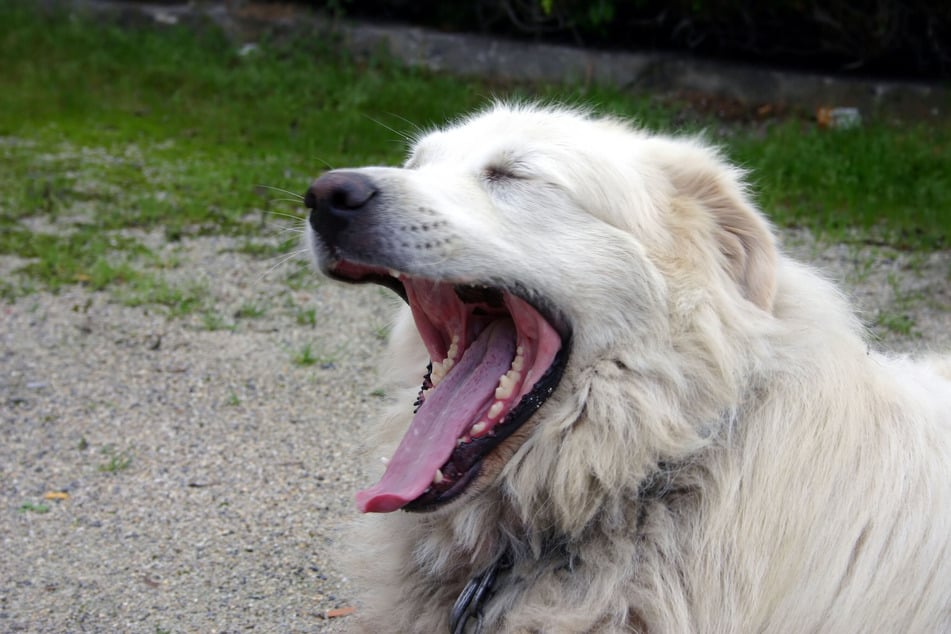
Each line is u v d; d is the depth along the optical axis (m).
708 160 1.20
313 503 1.49
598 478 1.12
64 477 1.55
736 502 1.10
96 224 2.55
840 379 1.12
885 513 1.09
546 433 1.13
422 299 1.20
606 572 1.10
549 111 1.30
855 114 3.22
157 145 3.20
